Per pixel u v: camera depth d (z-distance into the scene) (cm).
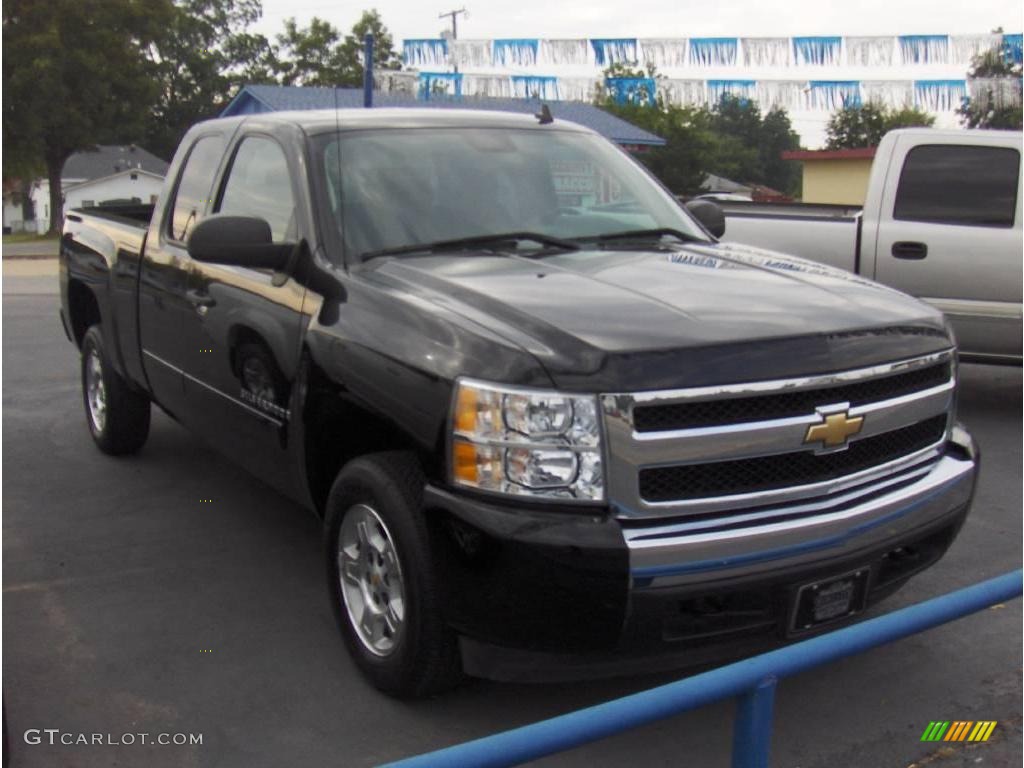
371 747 335
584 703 359
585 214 454
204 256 401
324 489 398
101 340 607
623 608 294
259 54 5322
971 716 359
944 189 745
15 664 386
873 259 762
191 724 348
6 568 472
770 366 313
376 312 359
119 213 674
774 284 374
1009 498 582
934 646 408
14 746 333
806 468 322
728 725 352
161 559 483
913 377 353
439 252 405
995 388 855
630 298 344
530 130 486
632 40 1131
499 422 303
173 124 5488
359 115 468
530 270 379
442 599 319
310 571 471
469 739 338
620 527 298
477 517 303
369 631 361
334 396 368
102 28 4106
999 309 729
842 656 214
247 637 408
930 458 369
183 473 606
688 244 447
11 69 3919
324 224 407
